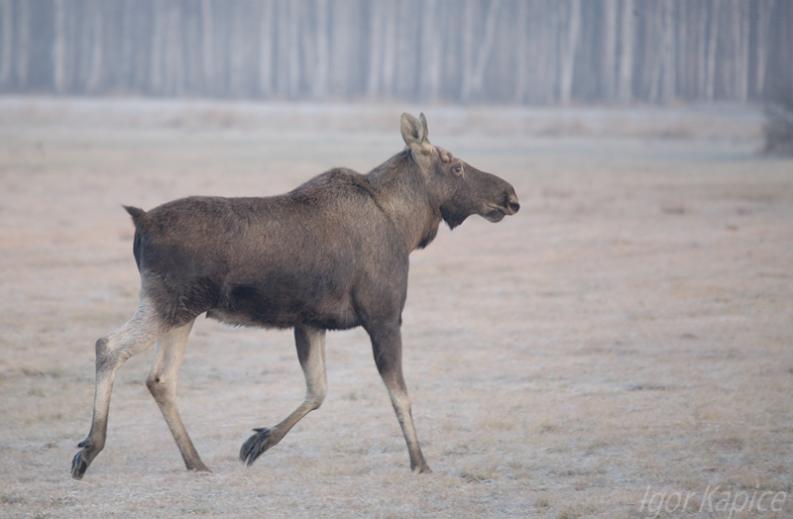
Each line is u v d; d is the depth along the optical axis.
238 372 39.84
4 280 55.84
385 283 27.86
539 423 31.66
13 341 43.75
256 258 26.34
